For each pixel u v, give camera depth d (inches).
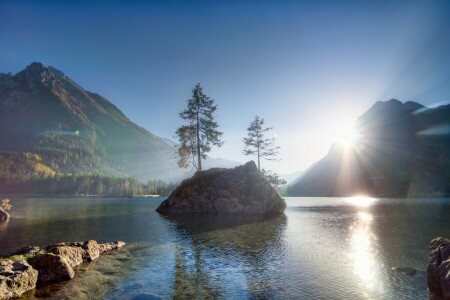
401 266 800.3
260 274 735.1
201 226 1587.1
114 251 991.0
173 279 700.0
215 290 629.6
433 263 637.9
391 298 585.0
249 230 1443.2
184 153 2947.8
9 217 1956.2
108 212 2573.8
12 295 583.5
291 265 814.5
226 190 2506.2
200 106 2977.4
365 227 1560.0
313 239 1195.9
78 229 1478.8
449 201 4785.9
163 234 1323.8
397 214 2386.8
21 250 879.7
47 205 3855.8
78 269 783.7
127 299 582.6
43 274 692.7
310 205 4052.7
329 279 695.7
